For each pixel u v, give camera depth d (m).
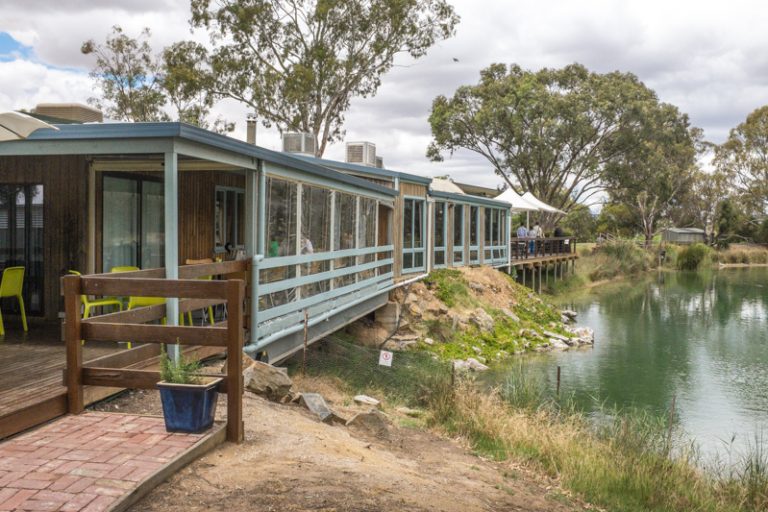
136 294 5.67
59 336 8.47
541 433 9.49
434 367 14.08
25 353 7.47
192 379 5.55
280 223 9.73
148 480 4.46
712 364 17.73
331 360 12.24
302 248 10.75
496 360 17.45
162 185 10.86
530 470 8.26
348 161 19.61
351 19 31.86
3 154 7.28
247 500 4.54
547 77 49.66
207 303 7.86
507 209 30.28
